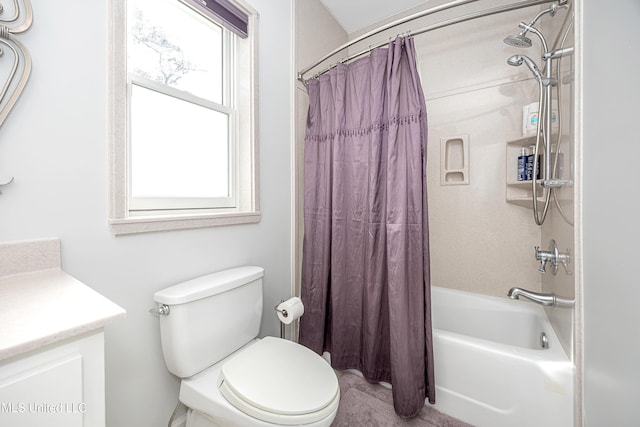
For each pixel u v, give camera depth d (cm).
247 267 131
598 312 73
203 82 128
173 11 116
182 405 107
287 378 89
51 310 50
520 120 157
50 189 74
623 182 56
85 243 80
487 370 110
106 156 85
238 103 140
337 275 143
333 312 144
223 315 105
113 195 85
